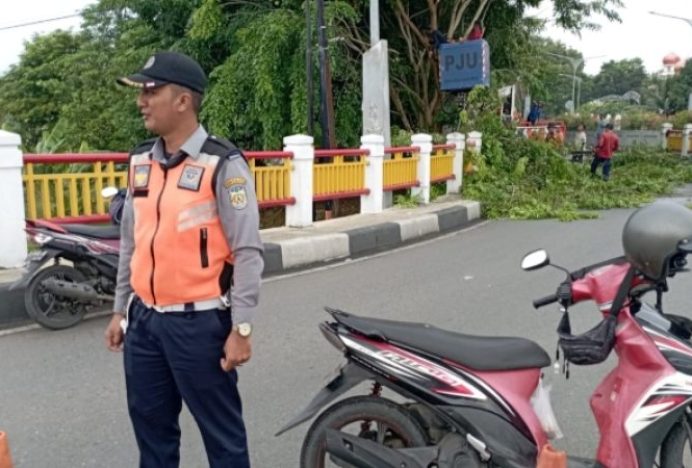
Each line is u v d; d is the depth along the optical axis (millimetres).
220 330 2428
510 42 18906
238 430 2602
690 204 13477
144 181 2422
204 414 2525
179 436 2748
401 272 7656
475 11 17922
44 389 4211
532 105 30297
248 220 2369
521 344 2711
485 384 2555
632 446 2545
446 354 2604
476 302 6270
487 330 5398
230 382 2537
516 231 10742
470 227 11344
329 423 2752
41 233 5270
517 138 16859
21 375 4441
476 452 2553
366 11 16141
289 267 7895
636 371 2600
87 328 5473
